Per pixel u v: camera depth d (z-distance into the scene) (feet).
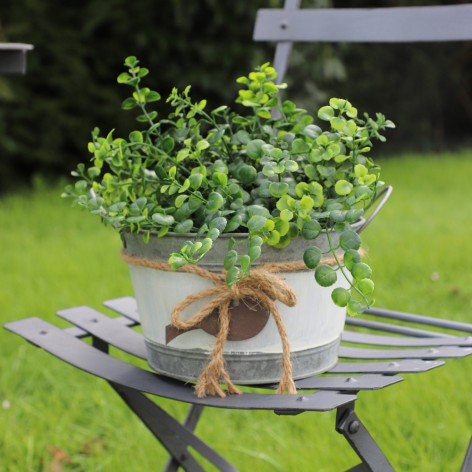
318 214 3.09
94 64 20.40
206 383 3.11
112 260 10.88
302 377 3.34
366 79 27.58
